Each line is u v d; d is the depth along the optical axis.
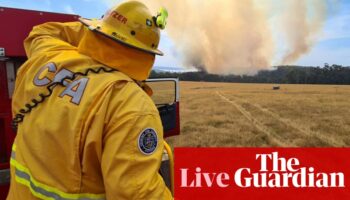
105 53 0.90
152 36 0.96
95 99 0.82
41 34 1.24
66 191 0.83
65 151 0.82
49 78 0.92
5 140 1.57
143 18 0.95
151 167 0.80
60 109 0.84
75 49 1.06
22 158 0.91
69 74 0.89
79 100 0.83
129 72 0.92
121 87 0.84
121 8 0.94
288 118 3.79
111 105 0.81
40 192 0.85
